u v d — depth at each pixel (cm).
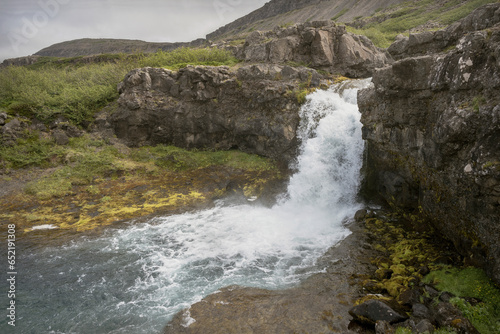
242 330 703
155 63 2452
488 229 679
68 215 1378
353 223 1227
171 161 1839
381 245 1045
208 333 702
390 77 993
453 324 596
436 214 917
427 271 834
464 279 742
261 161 1789
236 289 863
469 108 689
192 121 1928
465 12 4138
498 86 636
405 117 998
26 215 1366
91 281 933
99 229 1266
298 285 866
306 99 1698
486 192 648
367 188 1380
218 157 1866
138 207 1451
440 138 765
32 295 873
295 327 702
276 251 1069
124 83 2050
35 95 2080
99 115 2078
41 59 5741
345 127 1495
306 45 2152
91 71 2672
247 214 1378
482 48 697
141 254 1079
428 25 4253
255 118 1808
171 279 931
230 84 1869
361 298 767
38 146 1809
